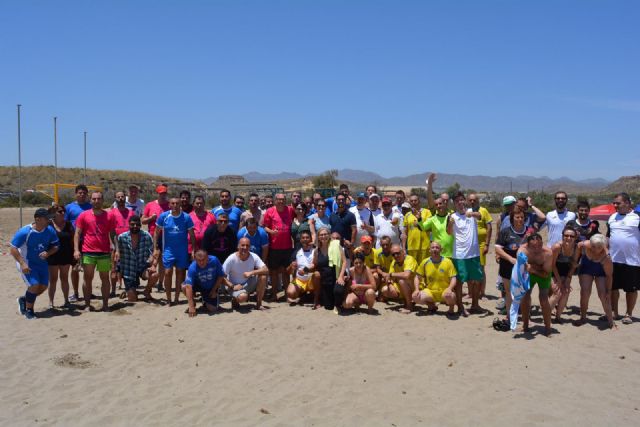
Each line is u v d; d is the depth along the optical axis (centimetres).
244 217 1096
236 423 509
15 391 591
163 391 591
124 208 1081
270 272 1045
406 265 948
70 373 644
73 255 980
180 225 983
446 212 956
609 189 12644
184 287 930
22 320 878
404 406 541
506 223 874
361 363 670
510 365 658
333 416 521
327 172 7612
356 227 1054
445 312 940
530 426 495
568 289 853
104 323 866
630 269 846
